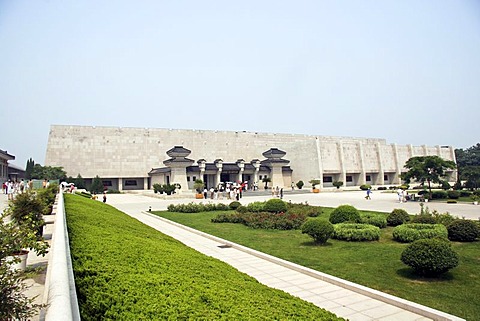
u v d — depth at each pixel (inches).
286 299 190.9
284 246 536.7
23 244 161.0
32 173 2128.4
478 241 537.6
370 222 690.2
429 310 259.4
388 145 2760.8
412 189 2231.8
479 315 263.4
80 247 214.4
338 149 2549.2
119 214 649.6
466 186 1955.0
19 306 140.7
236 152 2783.0
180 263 222.2
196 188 1873.8
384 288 329.7
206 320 127.5
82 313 131.6
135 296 142.9
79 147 2319.1
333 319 161.9
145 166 2472.9
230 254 489.7
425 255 353.1
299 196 1835.6
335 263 426.3
